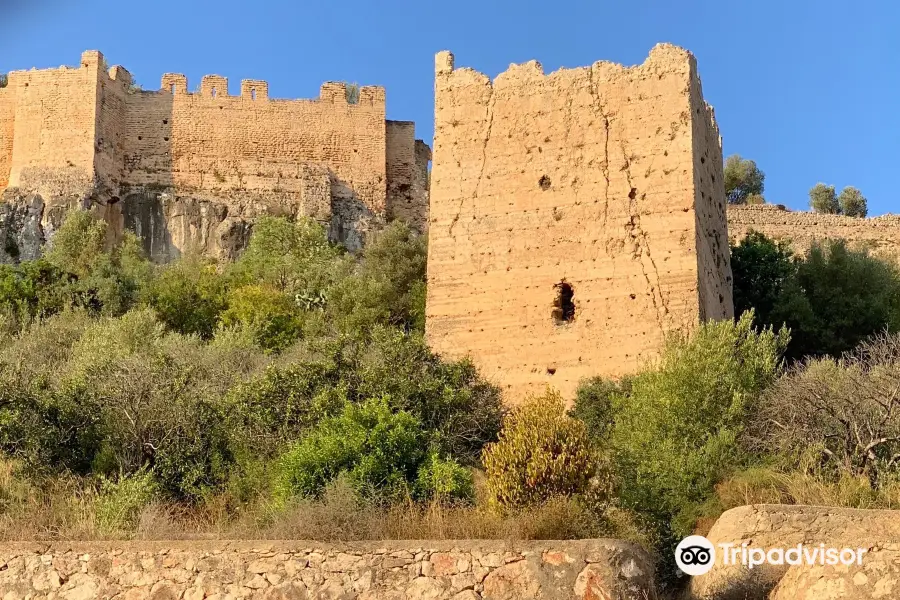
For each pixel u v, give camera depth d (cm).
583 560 1614
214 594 1659
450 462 2292
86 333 3931
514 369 2981
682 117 3009
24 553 1722
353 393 2664
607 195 3019
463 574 1631
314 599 1641
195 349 3631
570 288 3008
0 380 2600
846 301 3900
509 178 3120
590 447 2269
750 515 1872
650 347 2877
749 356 2698
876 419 2422
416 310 4403
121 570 1692
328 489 2044
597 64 3125
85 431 2559
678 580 1981
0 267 4947
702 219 3041
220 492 2411
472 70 3234
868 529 1766
